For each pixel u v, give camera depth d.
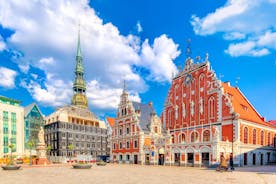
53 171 37.09
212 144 45.03
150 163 59.19
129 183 21.73
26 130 92.69
